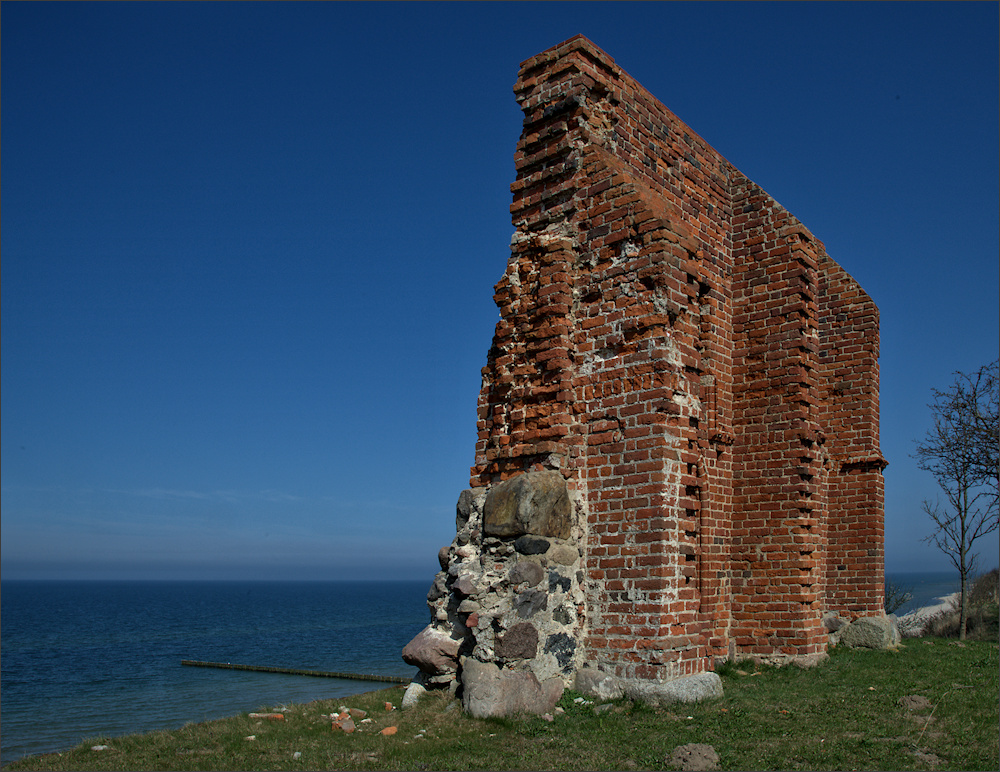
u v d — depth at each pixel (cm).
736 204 1391
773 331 1307
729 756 683
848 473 1598
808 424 1263
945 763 665
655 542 906
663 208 1057
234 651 5162
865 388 1602
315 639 6228
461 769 670
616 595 930
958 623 2155
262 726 868
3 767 718
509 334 1091
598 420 987
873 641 1466
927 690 988
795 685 1027
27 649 5653
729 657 1234
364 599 17938
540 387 1034
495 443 1067
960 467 2045
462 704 862
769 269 1329
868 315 1614
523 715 831
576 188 1074
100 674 3900
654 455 923
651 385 942
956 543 2022
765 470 1275
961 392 2138
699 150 1340
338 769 675
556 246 1056
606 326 1003
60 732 2255
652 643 888
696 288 1030
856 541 1570
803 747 711
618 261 1012
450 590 995
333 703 1002
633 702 864
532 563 902
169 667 4172
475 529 999
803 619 1205
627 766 671
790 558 1227
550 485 945
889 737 754
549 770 662
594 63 1138
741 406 1320
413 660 975
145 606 14088
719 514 1272
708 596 1213
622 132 1156
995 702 905
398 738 788
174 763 707
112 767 698
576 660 930
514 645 869
